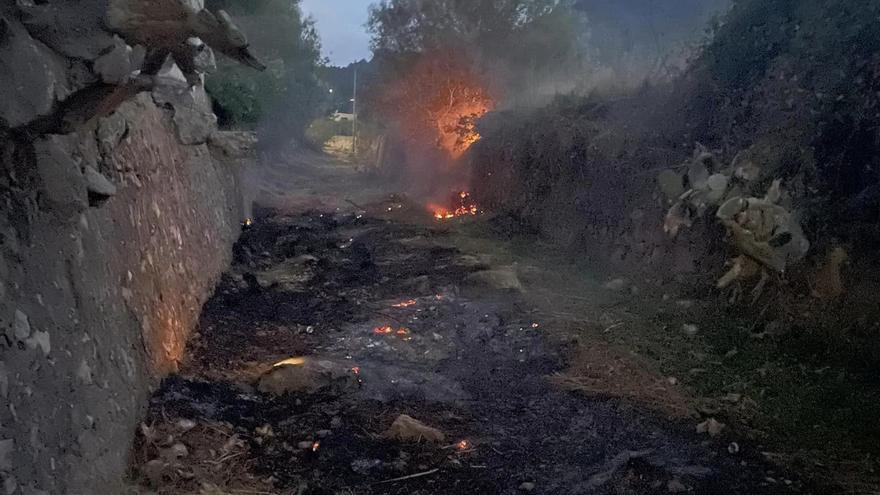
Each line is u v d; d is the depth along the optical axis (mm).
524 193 11758
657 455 4145
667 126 8555
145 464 3723
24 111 2799
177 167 6777
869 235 5590
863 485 3793
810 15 6934
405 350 6062
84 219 3760
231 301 7383
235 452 4117
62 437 2926
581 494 3746
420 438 4332
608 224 8898
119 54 2893
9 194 2926
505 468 4035
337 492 3773
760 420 4516
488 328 6570
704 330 6160
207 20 2822
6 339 2641
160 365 4766
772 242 5949
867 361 5191
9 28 2799
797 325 5797
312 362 5277
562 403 4902
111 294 3980
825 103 6285
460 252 9992
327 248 11000
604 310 6945
